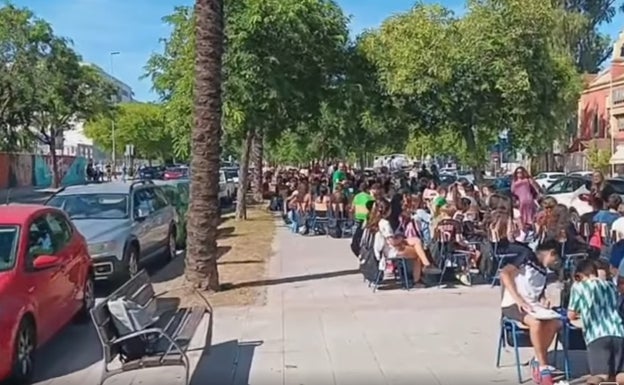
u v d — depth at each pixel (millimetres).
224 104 21062
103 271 12875
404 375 7645
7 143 50219
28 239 8344
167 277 14617
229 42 20844
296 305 11117
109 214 14422
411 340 9031
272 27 21422
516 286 7637
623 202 14625
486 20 24125
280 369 7906
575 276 7039
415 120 27125
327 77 24469
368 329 9609
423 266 12578
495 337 9117
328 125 28266
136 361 6902
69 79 47906
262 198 36844
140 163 88688
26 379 7566
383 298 11609
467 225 14258
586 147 50375
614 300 6785
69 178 64375
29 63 45875
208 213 11961
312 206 21469
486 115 25016
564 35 48625
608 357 6590
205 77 11680
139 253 14109
